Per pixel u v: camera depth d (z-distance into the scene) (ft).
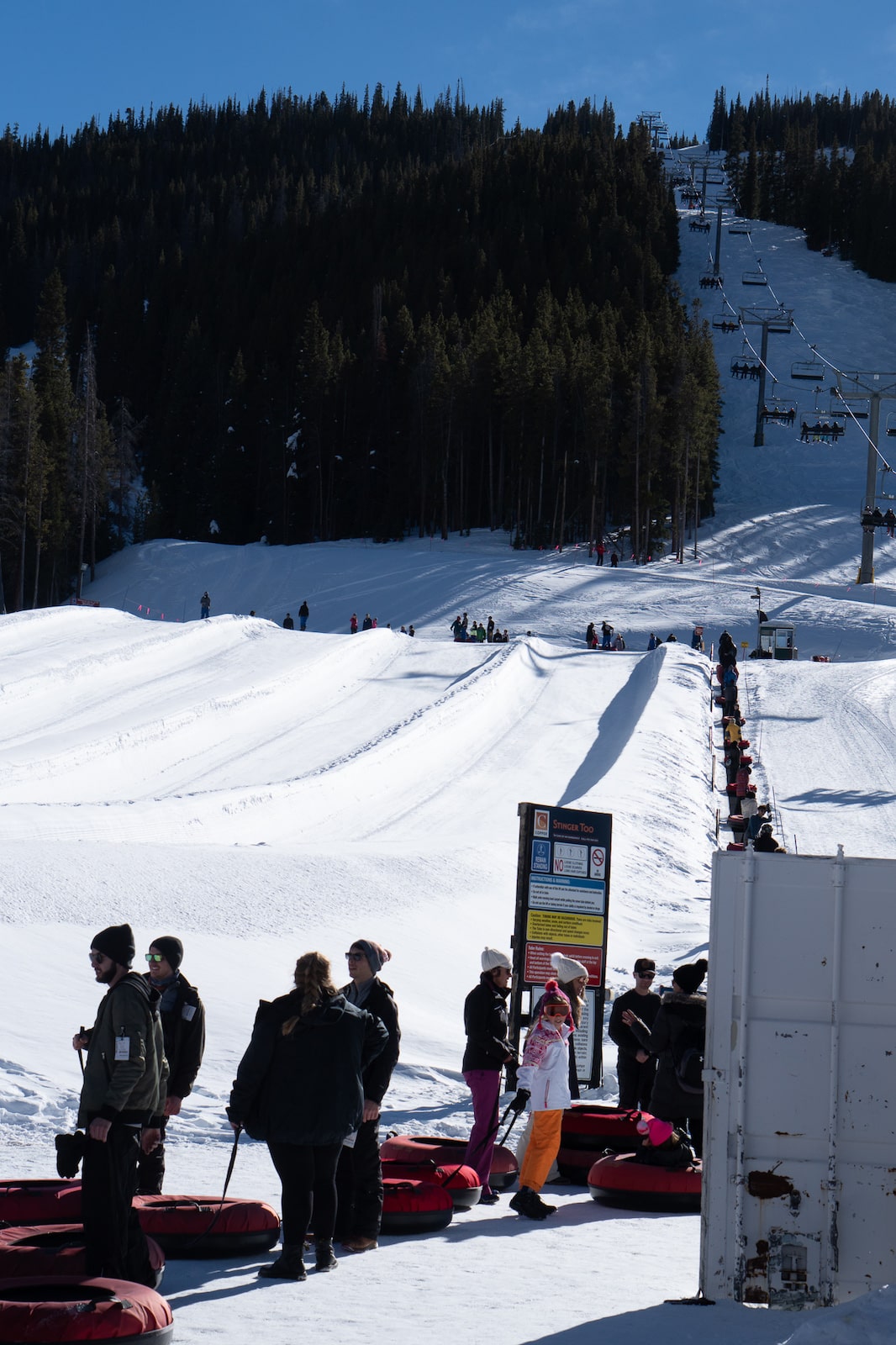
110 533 426.10
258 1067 27.37
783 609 298.97
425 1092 52.75
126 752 137.49
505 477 450.30
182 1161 40.75
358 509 446.60
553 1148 35.04
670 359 434.30
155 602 355.15
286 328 527.81
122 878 78.69
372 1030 29.43
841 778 150.71
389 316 517.96
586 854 54.54
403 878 91.15
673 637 252.21
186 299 571.28
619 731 167.53
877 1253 25.11
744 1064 25.70
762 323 483.92
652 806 128.57
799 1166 25.48
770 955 25.85
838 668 216.13
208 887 80.18
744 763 147.74
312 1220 28.37
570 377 419.33
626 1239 32.27
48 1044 52.37
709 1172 25.70
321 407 449.48
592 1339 22.13
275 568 361.30
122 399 457.68
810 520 408.46
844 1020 25.57
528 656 217.77
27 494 364.17
